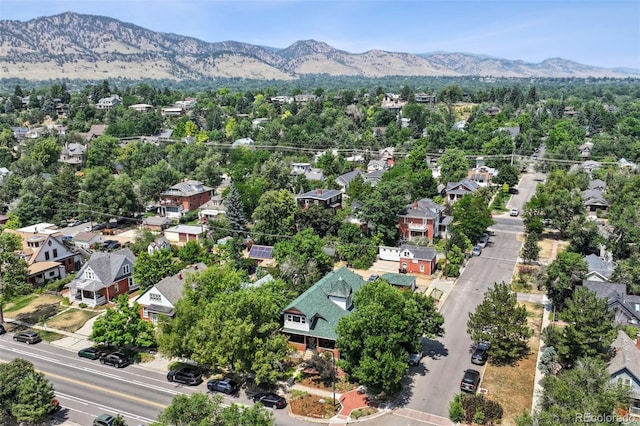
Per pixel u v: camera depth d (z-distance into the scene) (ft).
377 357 145.79
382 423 142.72
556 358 163.84
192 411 109.60
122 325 181.06
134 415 149.18
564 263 207.00
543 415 114.62
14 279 215.31
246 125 623.77
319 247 241.14
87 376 172.65
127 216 362.53
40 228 314.35
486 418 141.79
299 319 177.99
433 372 168.55
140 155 486.79
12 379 142.10
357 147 544.21
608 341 153.17
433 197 384.47
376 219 291.79
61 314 224.33
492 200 404.98
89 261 238.27
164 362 181.68
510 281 248.52
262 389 160.97
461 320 207.31
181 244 315.37
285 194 305.53
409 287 222.28
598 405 117.39
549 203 320.09
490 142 522.47
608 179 385.29
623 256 255.09
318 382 163.94
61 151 508.53
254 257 276.62
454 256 264.72
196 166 469.16
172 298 202.80
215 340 155.43
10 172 438.40
